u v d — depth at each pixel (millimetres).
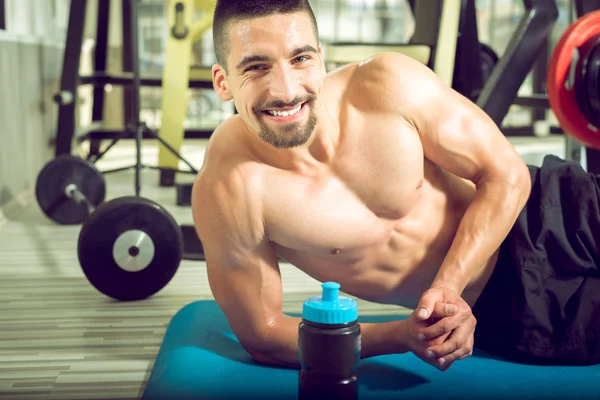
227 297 1463
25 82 4234
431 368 1500
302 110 1244
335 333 1082
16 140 4043
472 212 1444
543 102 4117
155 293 2326
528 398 1329
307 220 1384
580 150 2992
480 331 1590
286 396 1336
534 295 1517
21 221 3734
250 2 1213
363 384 1408
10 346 1818
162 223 2244
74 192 3545
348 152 1397
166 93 3916
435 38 3188
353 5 7262
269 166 1398
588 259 1550
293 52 1207
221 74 1346
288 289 2404
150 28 7172
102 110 5070
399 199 1420
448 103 1440
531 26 2955
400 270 1496
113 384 1544
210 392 1348
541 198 1576
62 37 5801
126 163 5602
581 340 1498
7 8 4148
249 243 1407
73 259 2873
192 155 5910
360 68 1456
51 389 1515
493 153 1446
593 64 2379
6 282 2514
